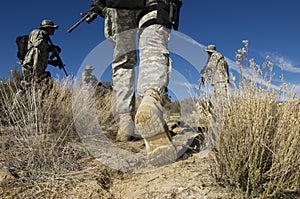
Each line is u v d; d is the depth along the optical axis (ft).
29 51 21.20
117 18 12.63
